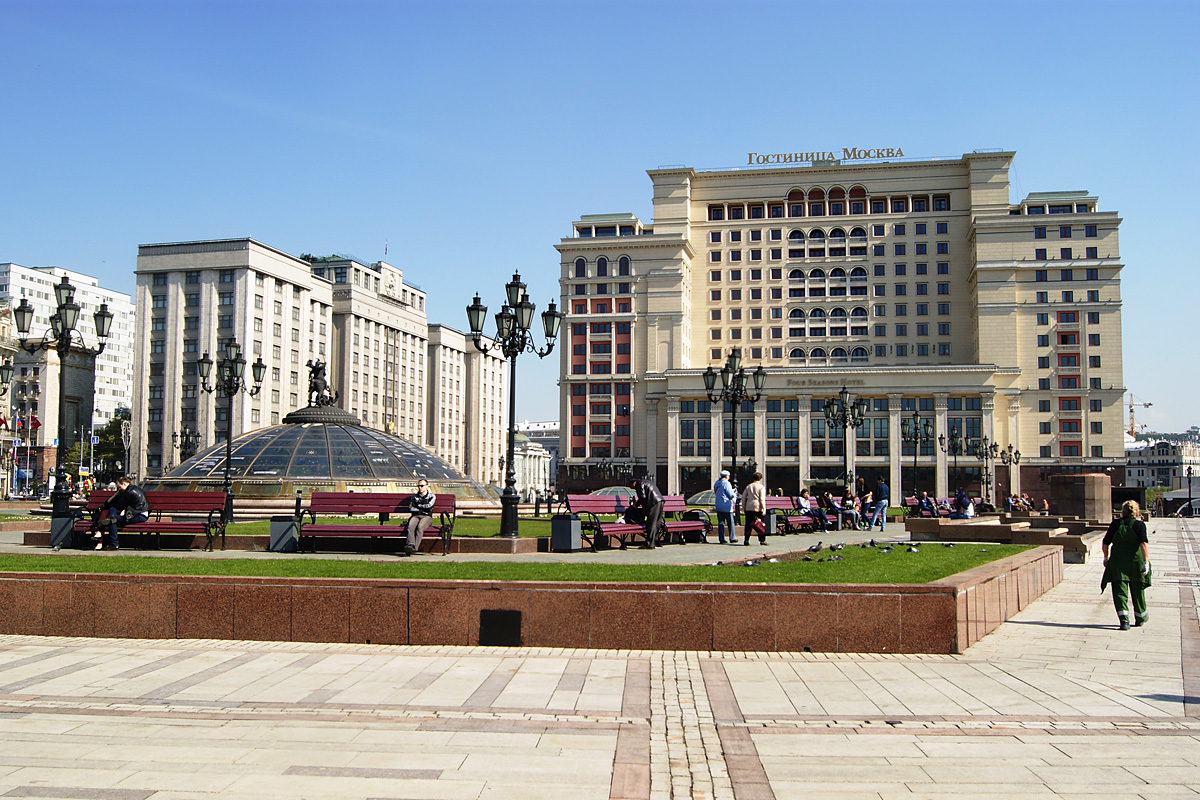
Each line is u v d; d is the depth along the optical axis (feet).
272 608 40.81
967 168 321.11
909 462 297.74
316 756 23.94
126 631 41.45
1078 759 24.06
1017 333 301.22
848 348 321.73
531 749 24.68
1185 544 121.49
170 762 23.35
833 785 22.02
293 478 107.55
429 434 411.54
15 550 62.08
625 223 332.39
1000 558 56.90
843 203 329.93
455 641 39.83
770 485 307.99
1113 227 299.17
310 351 321.52
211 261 288.30
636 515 67.82
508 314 67.56
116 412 453.17
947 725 27.30
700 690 31.63
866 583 40.06
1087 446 294.05
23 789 21.26
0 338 304.50
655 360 319.06
